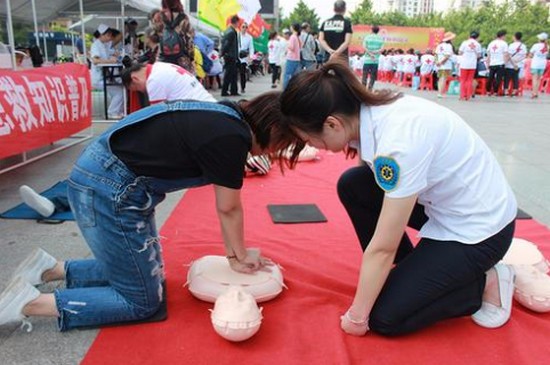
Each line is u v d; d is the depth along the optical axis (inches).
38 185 147.8
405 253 87.0
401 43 1299.2
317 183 154.1
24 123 149.6
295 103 62.7
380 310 70.7
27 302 70.2
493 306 76.5
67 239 107.5
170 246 102.9
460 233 69.8
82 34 241.9
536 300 79.2
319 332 73.6
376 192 82.2
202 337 71.4
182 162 67.1
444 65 464.1
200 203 131.5
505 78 512.1
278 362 66.4
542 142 229.5
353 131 65.8
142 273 70.7
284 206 130.5
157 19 235.1
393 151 62.1
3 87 139.9
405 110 64.6
